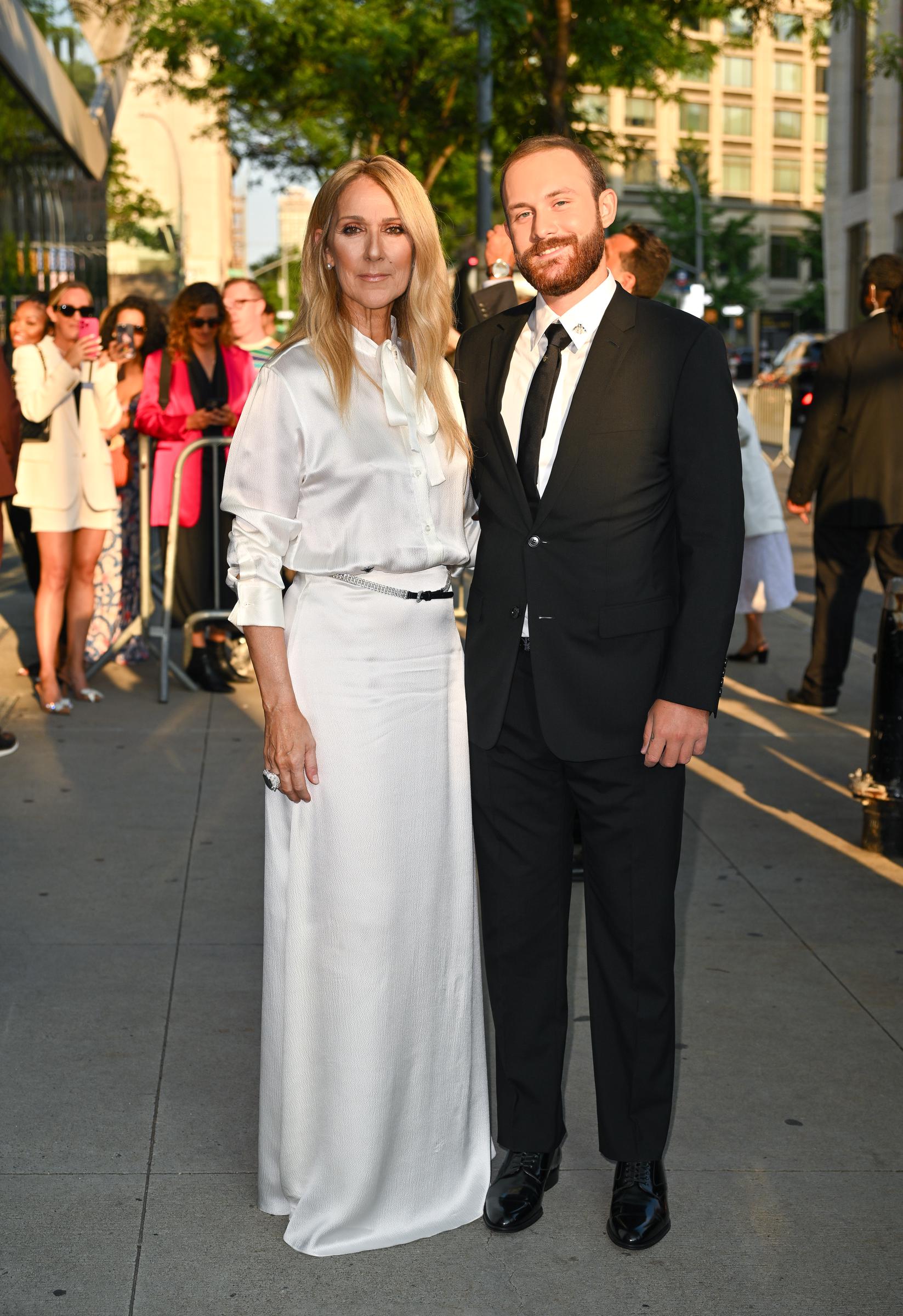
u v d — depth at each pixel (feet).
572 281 8.46
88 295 20.49
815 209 326.03
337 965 8.50
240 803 17.22
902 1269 8.52
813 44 49.55
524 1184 9.11
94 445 21.15
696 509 8.39
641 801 8.77
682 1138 9.95
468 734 9.00
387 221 8.30
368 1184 8.63
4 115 42.83
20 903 13.97
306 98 58.59
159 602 26.50
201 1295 8.17
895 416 20.39
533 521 8.75
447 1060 8.95
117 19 57.93
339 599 8.44
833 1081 10.82
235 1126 9.98
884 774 15.87
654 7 46.98
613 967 9.02
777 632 29.63
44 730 20.31
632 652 8.62
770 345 326.85
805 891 14.79
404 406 8.50
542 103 47.03
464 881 8.96
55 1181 9.25
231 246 225.35
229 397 23.06
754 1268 8.52
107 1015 11.62
